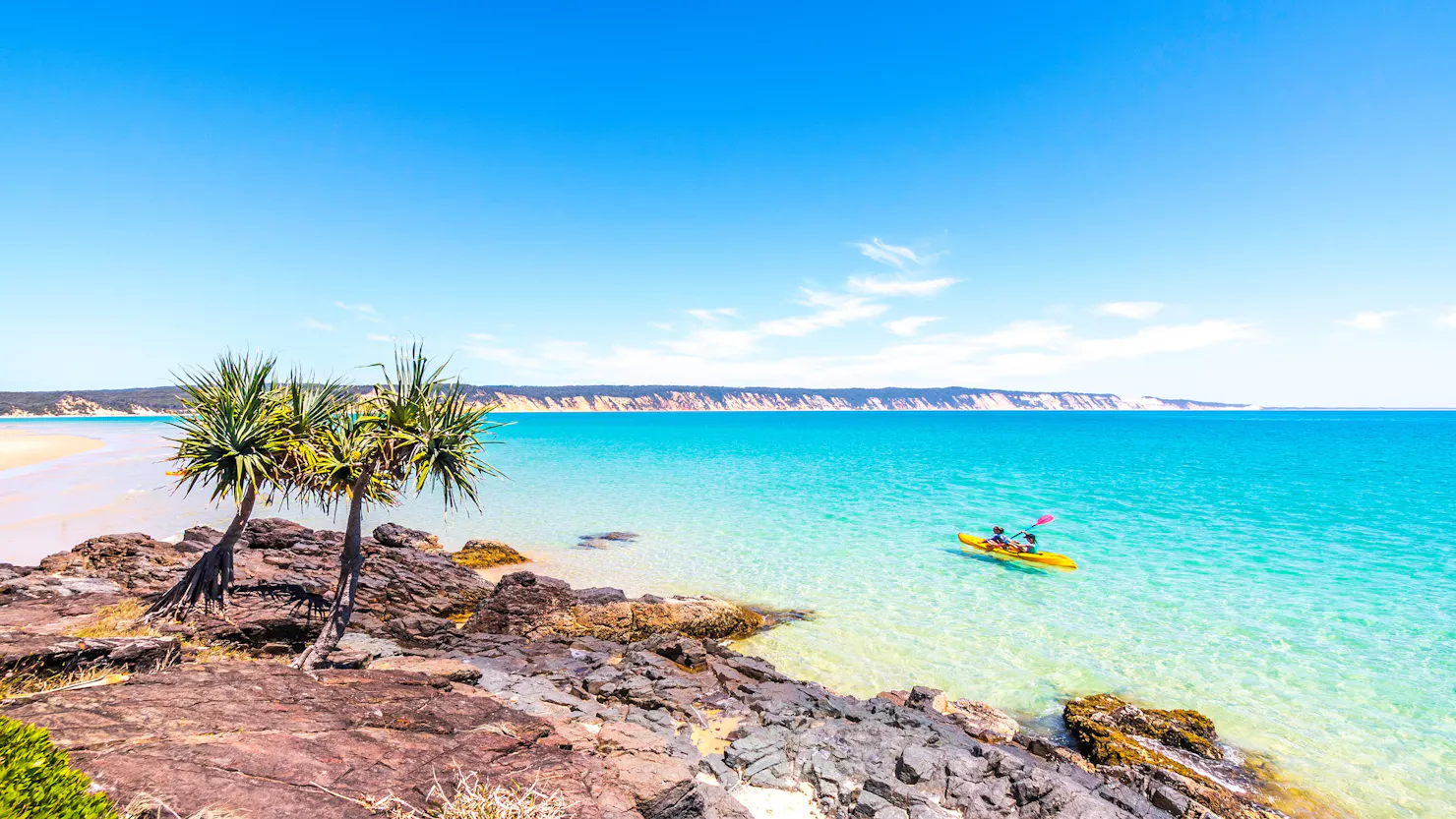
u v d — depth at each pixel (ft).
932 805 28.71
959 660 52.85
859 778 30.89
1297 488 154.30
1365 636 57.93
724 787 30.25
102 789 14.33
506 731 23.04
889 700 44.65
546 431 456.04
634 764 22.38
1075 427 557.74
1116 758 36.70
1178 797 32.12
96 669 26.61
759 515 115.34
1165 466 205.46
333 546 74.18
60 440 276.21
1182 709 43.98
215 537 73.82
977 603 67.21
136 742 17.22
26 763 11.73
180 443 38.11
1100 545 94.12
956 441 336.29
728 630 57.77
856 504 127.24
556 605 57.98
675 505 125.90
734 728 37.04
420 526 106.11
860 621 61.82
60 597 43.39
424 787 17.53
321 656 35.70
